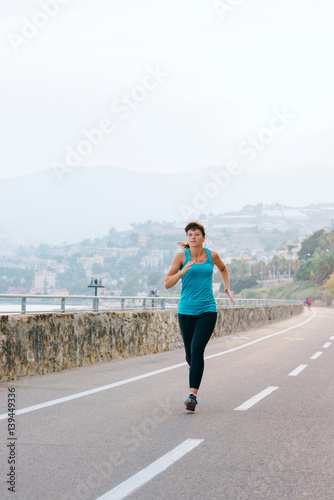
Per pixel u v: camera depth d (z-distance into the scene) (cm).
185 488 548
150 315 2033
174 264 986
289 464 632
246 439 745
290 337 2859
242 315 3506
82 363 1570
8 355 1255
